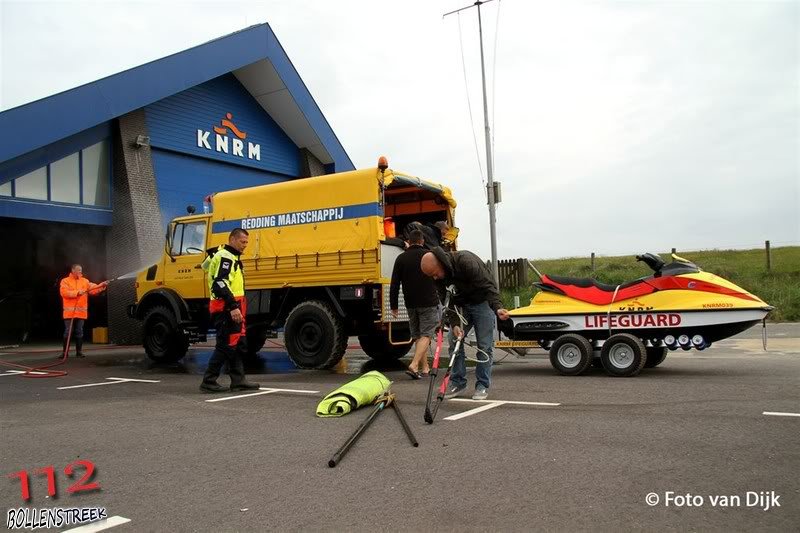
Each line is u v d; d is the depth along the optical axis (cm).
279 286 955
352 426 534
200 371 980
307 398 684
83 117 1489
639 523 309
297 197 949
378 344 1084
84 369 1022
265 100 2112
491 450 443
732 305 738
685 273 780
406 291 832
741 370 814
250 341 1135
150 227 1669
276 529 316
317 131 2216
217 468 423
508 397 649
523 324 854
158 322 1083
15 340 1755
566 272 2238
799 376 750
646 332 794
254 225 990
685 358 977
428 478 386
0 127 1337
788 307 1686
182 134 1836
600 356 814
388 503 346
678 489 354
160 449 476
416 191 1043
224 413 607
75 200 1571
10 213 1432
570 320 826
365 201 889
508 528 308
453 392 653
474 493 357
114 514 343
